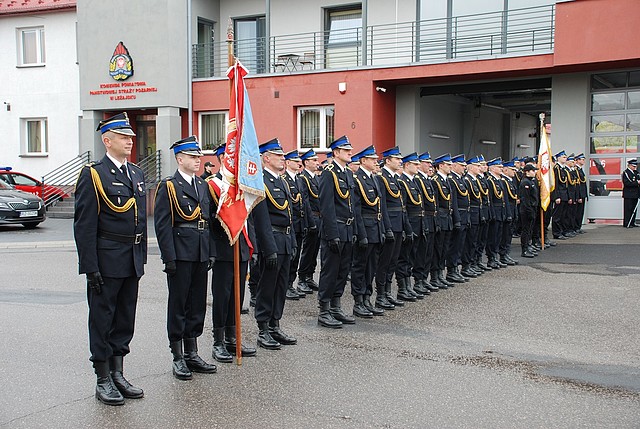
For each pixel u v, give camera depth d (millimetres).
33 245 15914
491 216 12156
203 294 6324
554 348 7117
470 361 6648
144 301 9492
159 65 22094
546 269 12133
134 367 6441
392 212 9234
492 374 6238
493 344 7273
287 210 7406
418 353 6934
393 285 11109
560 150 18625
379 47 21359
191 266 6160
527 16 19031
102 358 5500
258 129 21141
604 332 7746
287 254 7309
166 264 5984
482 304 9312
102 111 23609
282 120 20812
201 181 6453
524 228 13648
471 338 7523
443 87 20438
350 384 5941
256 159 6652
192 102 22484
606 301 9328
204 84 22266
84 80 23312
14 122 26938
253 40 23047
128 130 5645
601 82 18344
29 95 26641
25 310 8852
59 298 9680
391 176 9375
